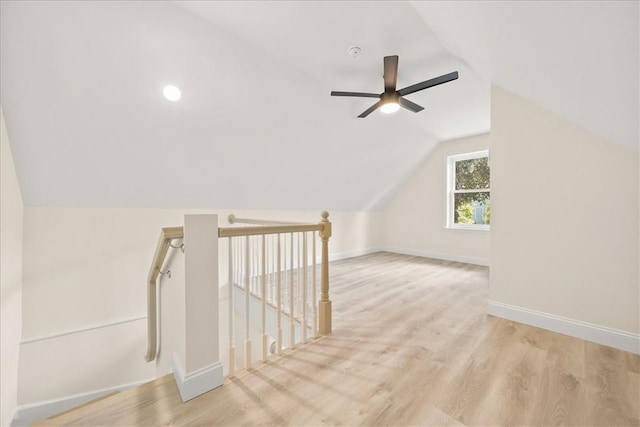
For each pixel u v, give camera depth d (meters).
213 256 1.40
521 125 2.20
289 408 1.25
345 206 5.22
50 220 2.60
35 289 2.53
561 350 1.78
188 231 1.31
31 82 1.91
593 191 1.89
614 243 1.83
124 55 2.04
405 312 2.47
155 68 2.19
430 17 1.75
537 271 2.14
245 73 2.51
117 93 2.19
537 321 2.13
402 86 3.00
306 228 1.91
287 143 3.38
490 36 1.50
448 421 1.18
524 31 1.27
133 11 1.88
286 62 2.57
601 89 1.36
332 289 3.21
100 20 1.84
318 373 1.52
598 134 1.86
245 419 1.19
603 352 1.75
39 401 2.54
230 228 1.48
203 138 2.83
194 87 2.41
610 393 1.36
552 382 1.45
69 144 2.30
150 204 3.13
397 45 2.31
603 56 1.13
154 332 1.83
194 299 1.33
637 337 1.74
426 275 3.90
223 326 3.55
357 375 1.50
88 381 2.79
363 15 1.99
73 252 2.72
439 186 5.11
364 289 3.21
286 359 1.67
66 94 2.05
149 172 2.84
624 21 0.90
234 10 1.97
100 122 2.29
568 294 2.00
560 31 1.13
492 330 2.08
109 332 2.91
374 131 3.92
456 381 1.45
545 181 2.09
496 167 2.34
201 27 2.09
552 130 2.05
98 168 2.56
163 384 1.41
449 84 2.96
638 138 1.58
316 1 1.88
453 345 1.85
